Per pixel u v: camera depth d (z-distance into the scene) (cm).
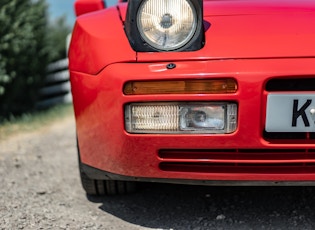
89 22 196
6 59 530
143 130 168
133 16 173
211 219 201
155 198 229
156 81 165
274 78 161
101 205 222
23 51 563
